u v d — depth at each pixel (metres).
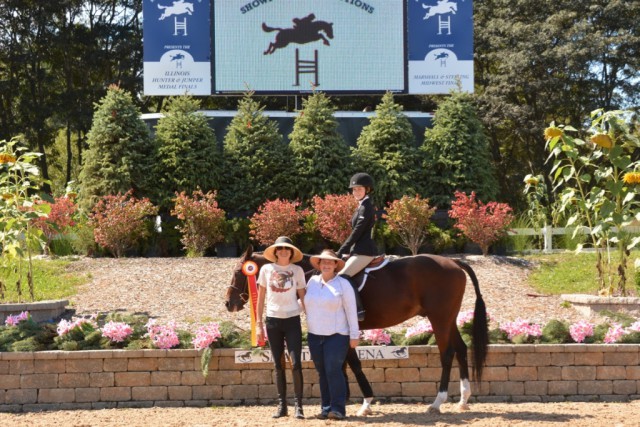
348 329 7.08
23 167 11.69
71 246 16.53
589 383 8.12
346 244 7.40
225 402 7.95
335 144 18.03
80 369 7.89
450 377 8.13
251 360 7.94
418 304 7.53
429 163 18.14
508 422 6.64
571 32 26.89
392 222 16.05
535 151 31.83
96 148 17.52
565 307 11.86
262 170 17.94
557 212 17.47
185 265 14.56
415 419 6.91
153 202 17.48
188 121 17.84
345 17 21.44
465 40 22.14
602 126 11.44
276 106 31.62
